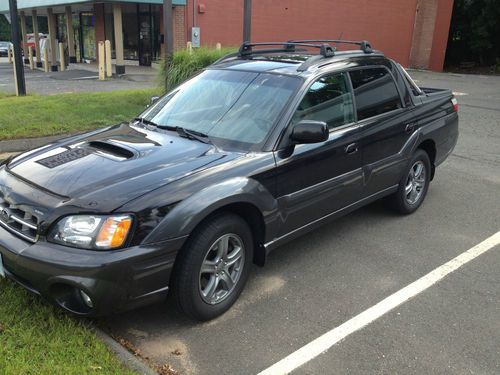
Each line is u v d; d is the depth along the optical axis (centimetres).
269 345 322
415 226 526
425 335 338
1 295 339
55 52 2252
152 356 308
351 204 454
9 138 746
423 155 545
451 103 598
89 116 912
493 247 480
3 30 4922
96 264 283
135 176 323
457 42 3591
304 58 463
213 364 303
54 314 322
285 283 402
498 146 905
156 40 2258
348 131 434
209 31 2084
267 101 404
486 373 303
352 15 2558
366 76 475
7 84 1662
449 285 406
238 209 355
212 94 435
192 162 346
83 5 2470
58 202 304
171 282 321
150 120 439
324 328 343
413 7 2880
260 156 365
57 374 267
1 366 268
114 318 343
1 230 320
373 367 304
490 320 358
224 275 347
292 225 394
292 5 2297
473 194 639
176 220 305
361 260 446
